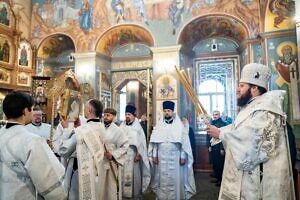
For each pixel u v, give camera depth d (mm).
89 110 4012
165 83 10516
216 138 2430
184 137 5551
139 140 6258
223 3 10328
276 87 8977
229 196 2320
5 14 10891
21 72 11523
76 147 3762
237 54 11281
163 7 10945
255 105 2346
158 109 10484
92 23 11703
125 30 11562
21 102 2250
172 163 5520
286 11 9031
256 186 2211
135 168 6293
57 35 12156
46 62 12867
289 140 2453
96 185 3746
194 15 10578
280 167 2176
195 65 11750
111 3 11547
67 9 12078
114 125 4391
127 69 12422
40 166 2090
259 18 9789
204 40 11750
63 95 4016
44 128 4992
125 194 6074
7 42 10953
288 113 8703
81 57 11594
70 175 3875
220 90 11383
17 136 2166
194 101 2512
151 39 11055
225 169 2432
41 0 12430
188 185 5586
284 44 9023
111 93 12492
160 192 5566
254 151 2188
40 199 2285
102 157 3893
